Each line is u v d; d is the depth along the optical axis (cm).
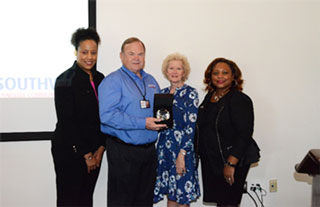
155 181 232
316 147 301
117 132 216
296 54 293
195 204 291
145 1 272
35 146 267
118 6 269
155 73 278
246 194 298
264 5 286
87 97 224
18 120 263
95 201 277
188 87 239
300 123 298
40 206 271
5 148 263
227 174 216
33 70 261
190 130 230
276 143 297
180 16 278
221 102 224
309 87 296
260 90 292
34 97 263
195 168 241
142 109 218
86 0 264
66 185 227
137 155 217
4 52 256
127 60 218
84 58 227
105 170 277
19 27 256
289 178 301
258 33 288
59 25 261
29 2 256
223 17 283
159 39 277
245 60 288
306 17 291
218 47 284
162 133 241
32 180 269
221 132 221
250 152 223
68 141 220
